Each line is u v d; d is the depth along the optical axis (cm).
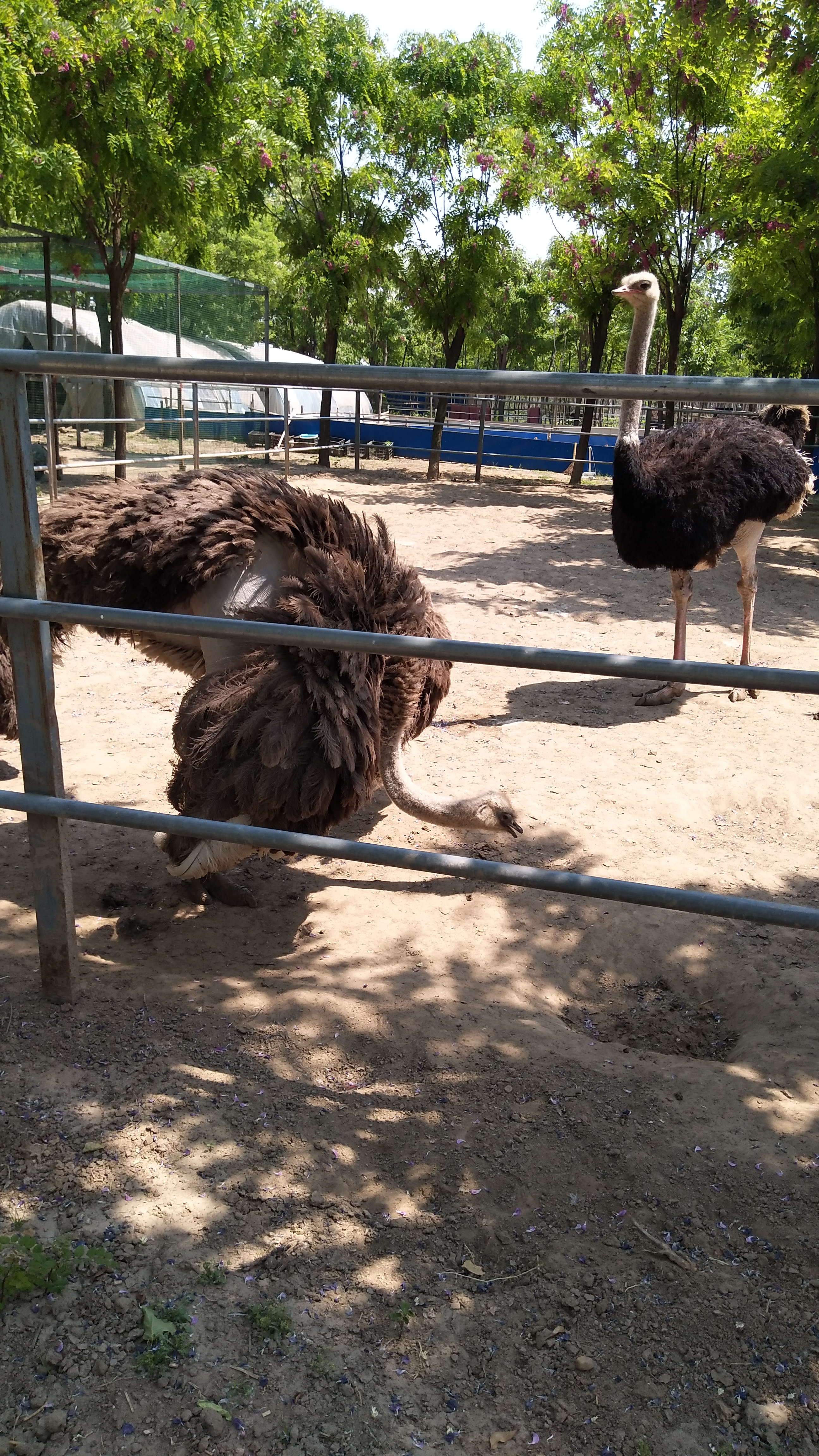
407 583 395
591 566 1116
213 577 369
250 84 1352
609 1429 194
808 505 1805
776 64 1278
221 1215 235
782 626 888
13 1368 198
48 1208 232
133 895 403
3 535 270
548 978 374
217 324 1731
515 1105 287
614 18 1812
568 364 5012
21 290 1226
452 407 2850
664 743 599
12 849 427
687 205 1878
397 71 1917
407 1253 232
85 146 1248
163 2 1211
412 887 430
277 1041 306
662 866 455
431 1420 194
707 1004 375
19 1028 294
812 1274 230
